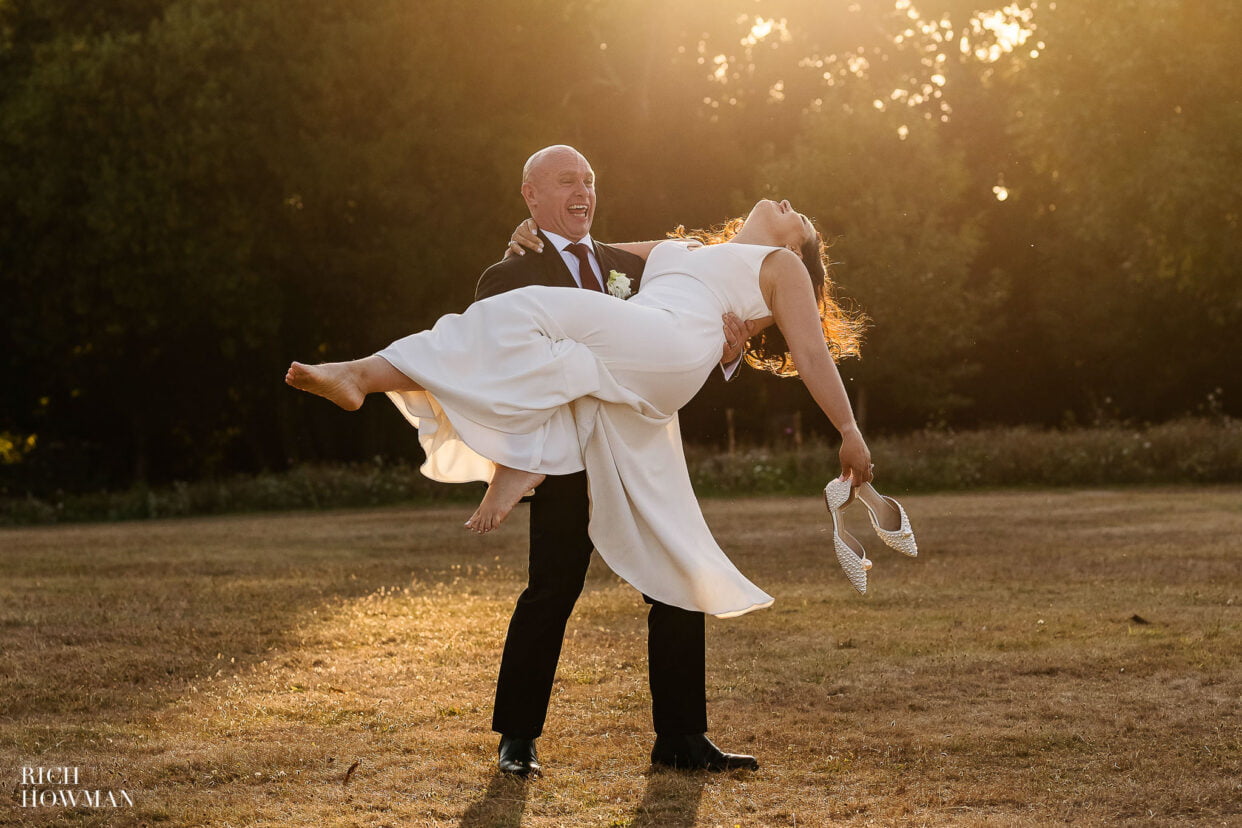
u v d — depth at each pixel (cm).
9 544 1259
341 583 820
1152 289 2852
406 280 2370
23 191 2278
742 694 470
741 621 628
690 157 2898
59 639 592
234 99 2275
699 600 377
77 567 967
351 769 372
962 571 820
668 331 384
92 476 2753
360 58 2277
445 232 2372
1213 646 536
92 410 2906
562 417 377
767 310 406
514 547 1103
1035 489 1780
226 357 2602
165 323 2425
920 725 421
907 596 707
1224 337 2909
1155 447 1845
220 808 339
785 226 427
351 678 503
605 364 377
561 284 405
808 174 2630
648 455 388
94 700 466
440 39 2345
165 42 2220
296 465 2712
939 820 326
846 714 439
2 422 2897
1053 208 3069
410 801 348
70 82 2219
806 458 1925
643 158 2817
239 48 2270
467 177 2416
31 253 2367
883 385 2731
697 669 386
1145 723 416
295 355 2725
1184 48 1906
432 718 441
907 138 2647
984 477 1864
